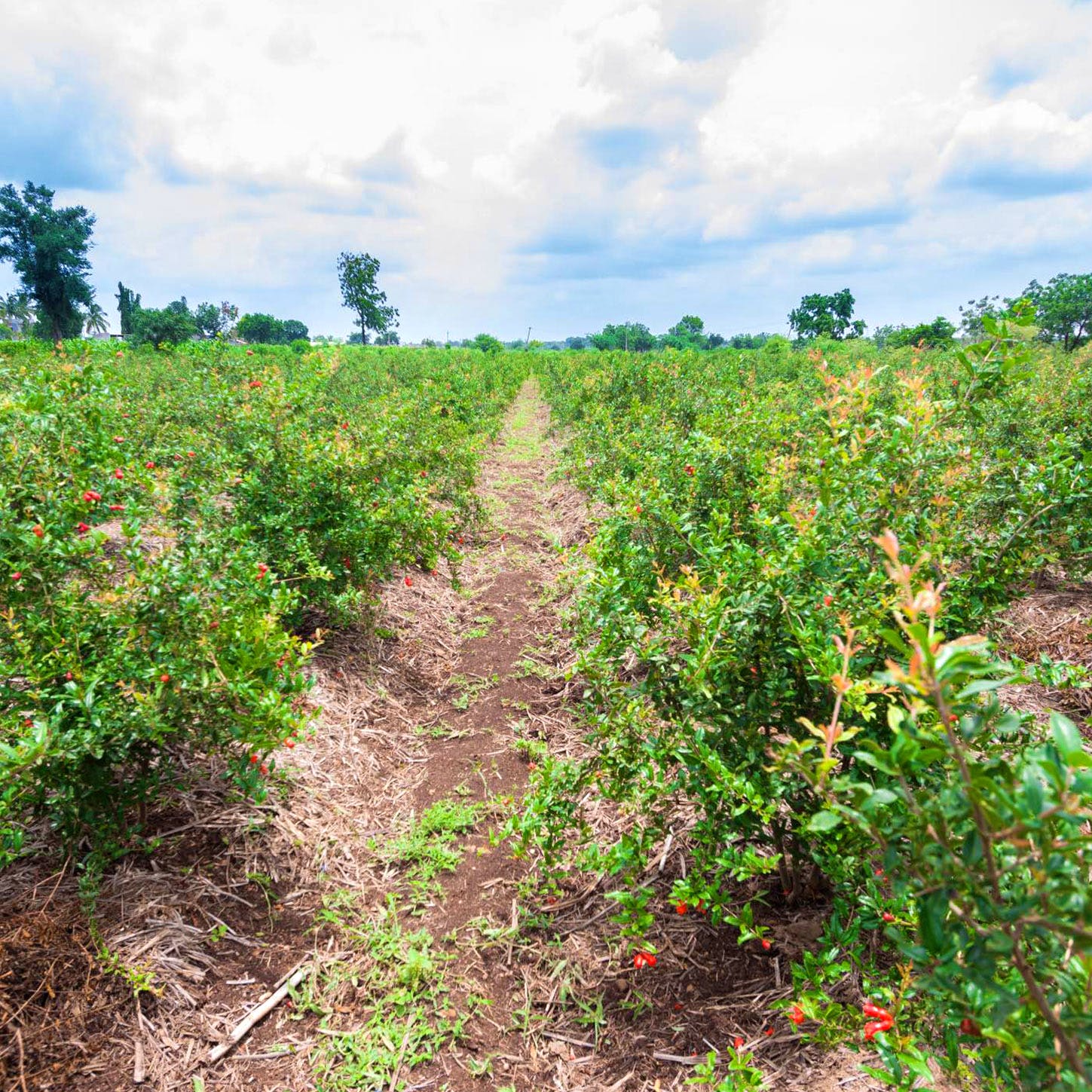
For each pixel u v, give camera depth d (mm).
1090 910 963
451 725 4449
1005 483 3062
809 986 1846
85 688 2406
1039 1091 1105
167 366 13227
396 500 5531
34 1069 2025
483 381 18484
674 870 2951
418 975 2602
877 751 1168
